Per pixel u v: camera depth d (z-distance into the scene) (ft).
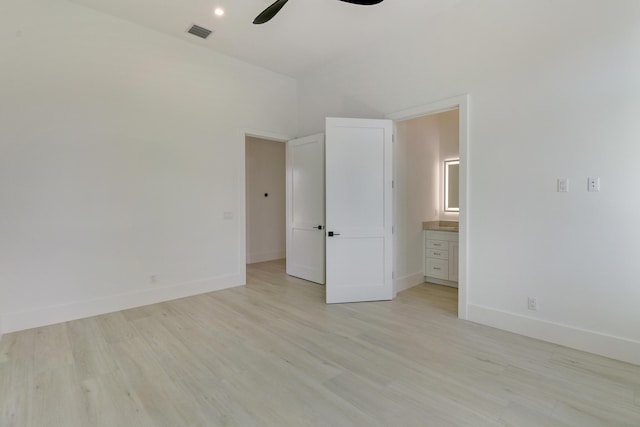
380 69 12.44
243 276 14.52
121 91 10.98
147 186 11.65
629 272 7.39
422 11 10.36
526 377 6.83
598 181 7.73
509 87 9.08
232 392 6.38
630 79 7.25
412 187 14.16
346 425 5.42
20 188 9.26
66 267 10.04
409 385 6.58
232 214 14.12
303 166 15.29
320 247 14.58
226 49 13.10
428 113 11.22
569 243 8.20
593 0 7.66
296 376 6.95
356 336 8.98
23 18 9.20
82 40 10.18
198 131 12.94
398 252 13.34
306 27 11.34
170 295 12.30
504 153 9.23
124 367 7.32
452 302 12.05
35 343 8.48
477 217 9.84
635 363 7.33
